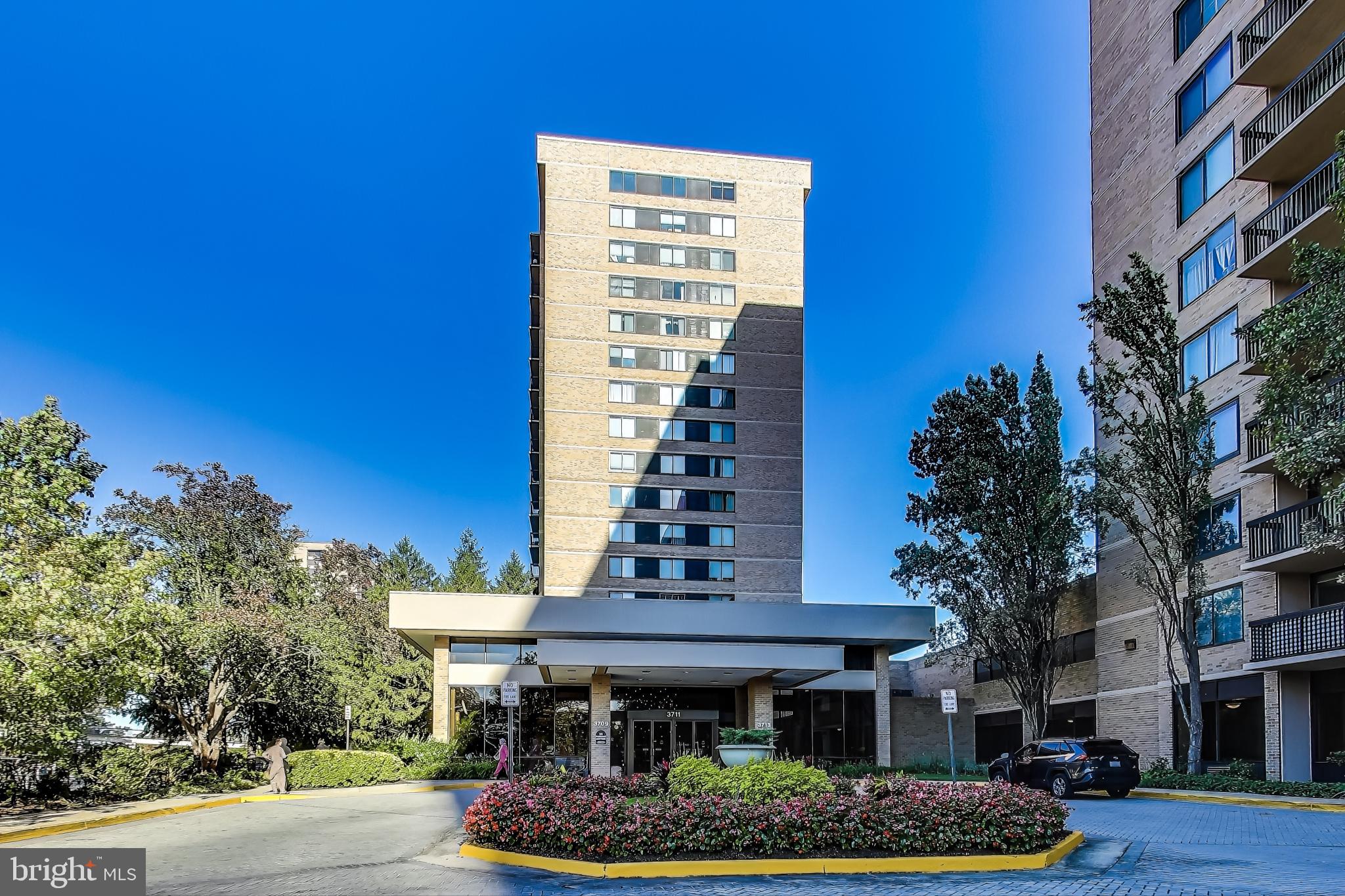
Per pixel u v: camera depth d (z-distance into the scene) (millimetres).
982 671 50719
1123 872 12438
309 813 22453
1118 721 36062
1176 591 29391
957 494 36531
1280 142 26516
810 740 42969
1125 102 38281
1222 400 30672
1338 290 19250
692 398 59031
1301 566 26562
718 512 57938
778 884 11805
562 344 58344
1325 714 26219
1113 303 30062
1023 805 14023
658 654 35062
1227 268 30766
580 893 11336
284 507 35688
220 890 11836
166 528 33062
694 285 60344
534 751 41219
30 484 22234
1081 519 35094
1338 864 12820
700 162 61812
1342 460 19688
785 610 42031
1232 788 25047
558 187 60062
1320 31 26406
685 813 13469
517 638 41875
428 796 28094
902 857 13016
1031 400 36969
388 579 62688
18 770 23719
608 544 56562
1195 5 33375
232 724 38281
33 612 19344
